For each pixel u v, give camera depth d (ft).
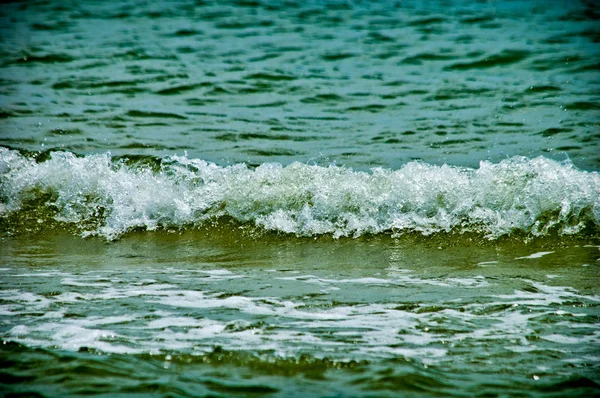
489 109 78.48
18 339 32.30
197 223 53.36
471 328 33.88
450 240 49.57
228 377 28.86
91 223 54.03
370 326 34.06
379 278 41.83
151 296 38.34
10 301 37.42
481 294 38.65
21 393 27.55
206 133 71.51
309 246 49.32
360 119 76.33
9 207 55.72
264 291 39.32
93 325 34.01
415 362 30.25
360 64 99.66
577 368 29.81
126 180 56.85
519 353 31.22
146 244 50.21
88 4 135.74
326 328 33.81
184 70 96.99
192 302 37.37
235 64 99.96
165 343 31.91
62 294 38.68
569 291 39.06
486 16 123.95
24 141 68.08
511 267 43.88
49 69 97.25
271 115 77.92
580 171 53.88
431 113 77.61
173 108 80.59
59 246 49.73
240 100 84.12
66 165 58.34
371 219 52.34
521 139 68.13
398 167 61.36
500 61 99.14
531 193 52.13
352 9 131.23
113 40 112.78
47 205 55.98
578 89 85.20
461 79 91.50
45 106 80.43
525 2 132.57
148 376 28.89
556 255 46.19
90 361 30.12
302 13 129.08
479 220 51.57
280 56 104.01
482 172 54.03
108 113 78.23
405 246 48.80
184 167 57.36
